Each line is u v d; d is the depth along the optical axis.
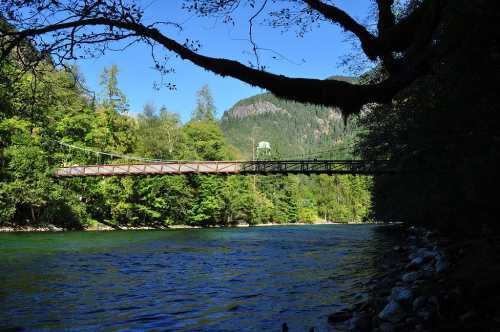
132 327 6.00
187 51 4.02
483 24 4.23
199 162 33.47
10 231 29.41
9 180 30.31
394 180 21.12
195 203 47.78
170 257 15.10
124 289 8.88
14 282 9.52
